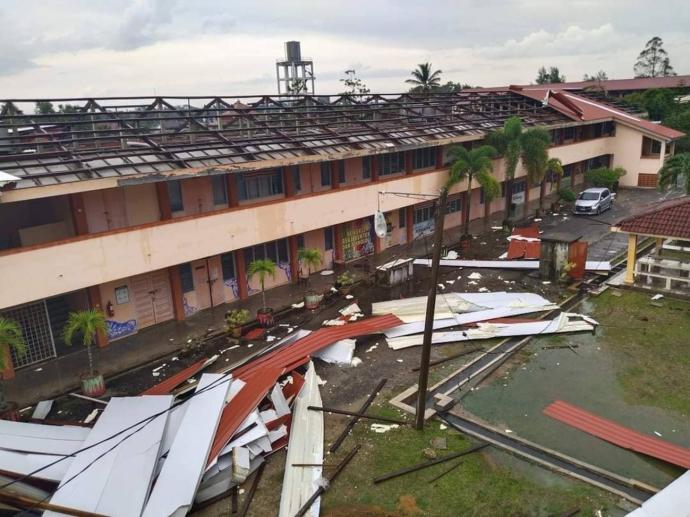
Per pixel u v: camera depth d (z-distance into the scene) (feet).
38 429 43.80
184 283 72.28
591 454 42.37
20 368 59.47
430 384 53.67
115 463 38.47
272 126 87.40
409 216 106.11
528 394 51.60
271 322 68.64
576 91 191.93
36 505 34.71
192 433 41.24
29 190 50.96
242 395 47.52
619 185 155.63
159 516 34.35
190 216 65.26
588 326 65.16
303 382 51.62
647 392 51.11
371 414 48.44
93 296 63.36
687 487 35.53
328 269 91.91
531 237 101.81
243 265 77.92
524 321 67.26
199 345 63.36
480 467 40.96
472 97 137.90
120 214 64.75
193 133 74.59
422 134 99.55
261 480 40.24
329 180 90.79
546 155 109.91
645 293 75.31
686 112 178.81
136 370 58.75
